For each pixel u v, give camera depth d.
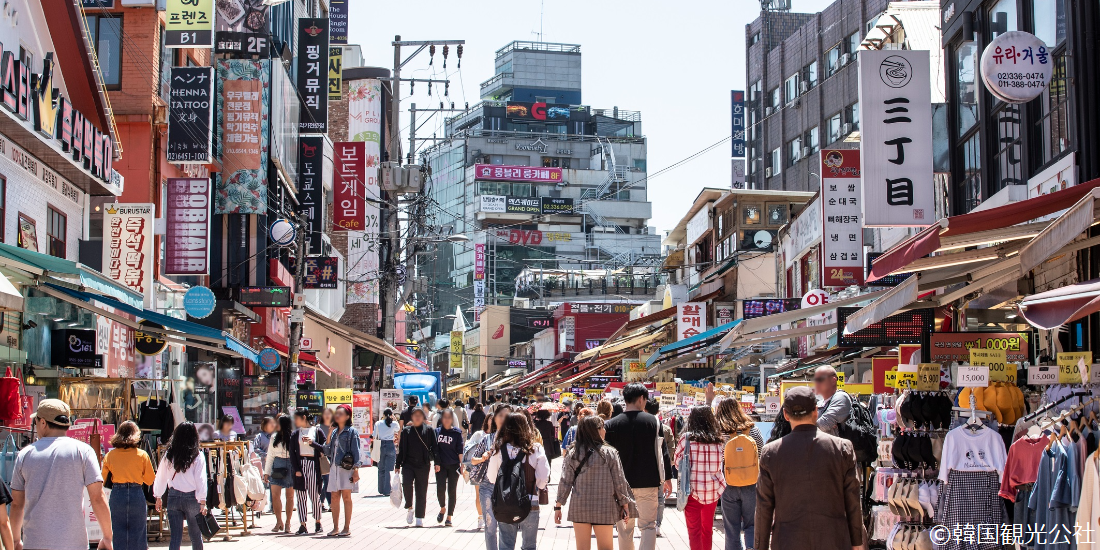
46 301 14.45
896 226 15.52
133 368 17.00
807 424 6.29
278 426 15.78
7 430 11.11
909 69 15.66
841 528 6.11
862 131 15.64
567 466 8.85
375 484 22.89
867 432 9.09
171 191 20.06
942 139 18.17
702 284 45.28
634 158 121.12
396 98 35.66
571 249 106.75
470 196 114.25
